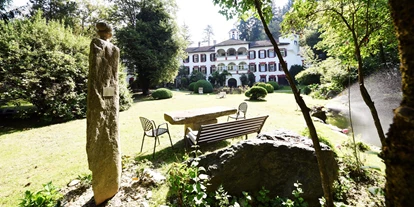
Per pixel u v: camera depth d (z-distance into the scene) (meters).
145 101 15.05
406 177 0.73
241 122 3.96
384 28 2.96
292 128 5.92
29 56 7.81
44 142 5.26
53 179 3.20
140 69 18.98
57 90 8.17
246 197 2.23
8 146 4.93
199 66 35.06
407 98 0.76
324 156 2.39
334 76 10.61
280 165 2.43
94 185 2.32
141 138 5.35
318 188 2.28
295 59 30.08
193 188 2.11
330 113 9.30
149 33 18.59
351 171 2.87
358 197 2.40
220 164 2.45
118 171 2.58
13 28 8.25
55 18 15.54
